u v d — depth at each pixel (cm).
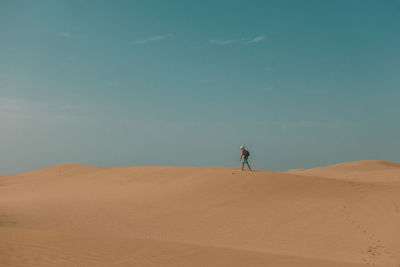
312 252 1339
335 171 6981
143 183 2920
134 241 1125
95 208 2225
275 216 1808
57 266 791
